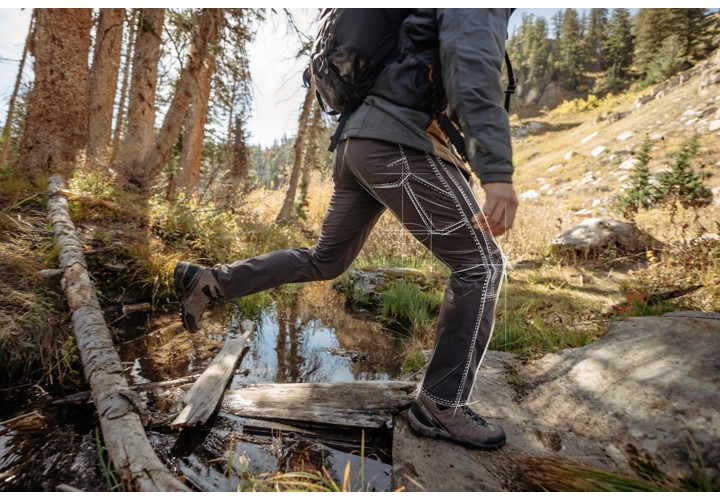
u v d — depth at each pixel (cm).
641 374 157
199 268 177
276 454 138
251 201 782
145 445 112
